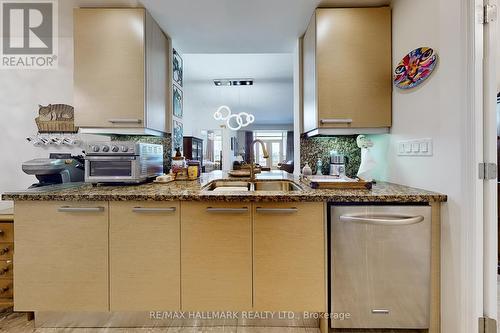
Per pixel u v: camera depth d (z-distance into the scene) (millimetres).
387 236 1389
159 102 2121
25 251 1448
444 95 1345
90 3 1829
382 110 1841
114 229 1434
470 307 1236
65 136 2357
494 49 1211
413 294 1396
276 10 1887
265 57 3541
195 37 2279
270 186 2201
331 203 1408
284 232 1412
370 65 1836
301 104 2320
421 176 1536
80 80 1857
